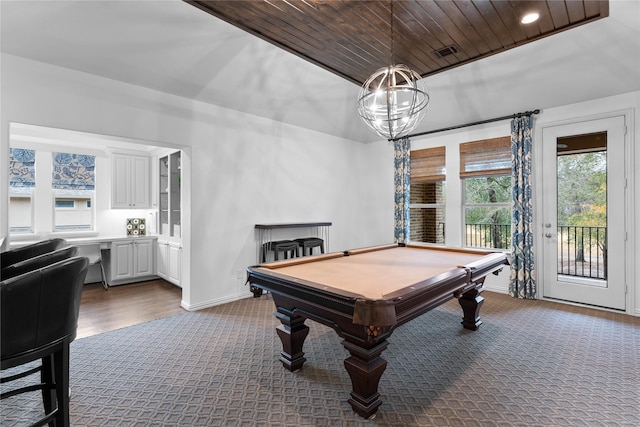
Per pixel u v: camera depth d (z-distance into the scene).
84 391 2.16
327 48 2.96
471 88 4.08
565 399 2.04
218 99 3.97
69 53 2.84
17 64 2.73
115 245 4.99
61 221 5.07
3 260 2.12
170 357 2.66
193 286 3.89
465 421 1.84
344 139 5.87
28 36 2.60
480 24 2.57
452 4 2.30
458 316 3.64
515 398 2.06
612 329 3.20
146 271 5.34
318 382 2.27
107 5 2.53
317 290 1.88
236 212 4.31
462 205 5.02
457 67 3.52
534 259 4.27
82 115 3.07
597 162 3.85
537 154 4.24
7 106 2.69
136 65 3.16
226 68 3.51
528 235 4.22
